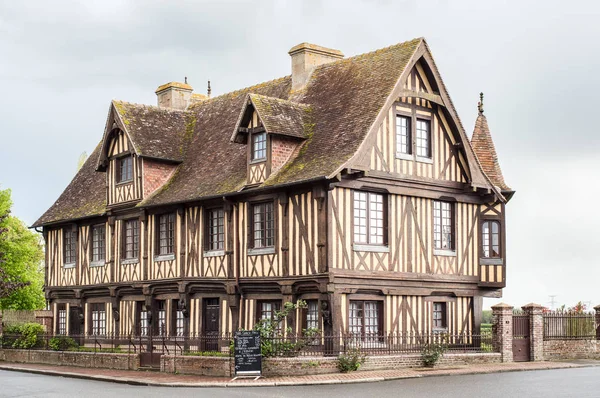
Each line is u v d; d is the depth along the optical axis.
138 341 26.69
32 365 26.14
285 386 18.12
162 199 25.73
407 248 22.78
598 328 25.31
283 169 22.58
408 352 22.30
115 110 27.41
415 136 23.16
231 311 23.56
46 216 31.45
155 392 17.30
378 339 21.98
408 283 22.69
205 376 20.45
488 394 15.84
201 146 27.50
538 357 23.72
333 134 22.50
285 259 22.00
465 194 24.42
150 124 27.80
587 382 17.91
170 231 25.84
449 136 24.05
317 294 21.39
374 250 21.95
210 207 24.45
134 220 27.25
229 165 25.23
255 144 23.42
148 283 26.09
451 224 24.19
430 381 18.56
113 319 27.86
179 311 25.50
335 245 21.05
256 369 19.38
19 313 31.91
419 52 23.11
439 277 23.42
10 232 38.62
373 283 21.83
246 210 23.30
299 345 20.19
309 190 21.48
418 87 23.34
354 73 24.44
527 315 23.89
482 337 23.53
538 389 16.59
